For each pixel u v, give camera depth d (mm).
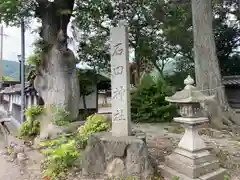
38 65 8992
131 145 3633
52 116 7215
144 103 9617
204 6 7898
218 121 7461
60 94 8367
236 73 17297
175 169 3562
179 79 14938
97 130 4840
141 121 9336
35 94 9859
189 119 3494
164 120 9312
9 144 6801
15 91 11047
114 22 12570
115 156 3707
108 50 13109
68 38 9570
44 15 8898
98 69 13070
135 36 14148
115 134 4062
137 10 12750
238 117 8047
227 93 16016
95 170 3818
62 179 3818
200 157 3404
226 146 5309
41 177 4062
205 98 3426
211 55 7891
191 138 3537
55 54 8719
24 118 8922
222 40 15438
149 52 14453
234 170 3809
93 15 10547
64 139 5270
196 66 8109
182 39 13664
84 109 12836
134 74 15469
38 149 5871
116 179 3576
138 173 3559
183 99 3418
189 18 12656
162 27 13320
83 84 12516
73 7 9367
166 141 5848
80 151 4430
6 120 11648
